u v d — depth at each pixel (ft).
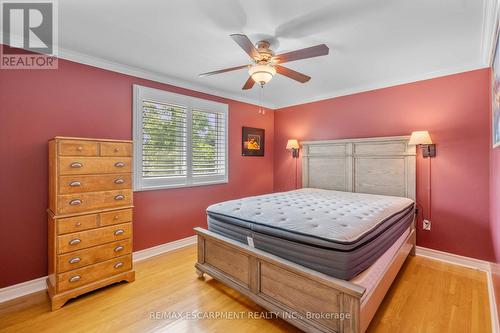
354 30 6.54
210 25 6.36
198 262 8.25
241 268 6.79
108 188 7.47
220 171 12.66
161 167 10.36
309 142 13.34
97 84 8.58
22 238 7.19
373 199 9.08
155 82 10.09
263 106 14.76
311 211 6.98
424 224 9.81
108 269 7.43
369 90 11.36
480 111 8.64
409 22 6.15
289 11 5.72
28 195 7.27
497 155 6.80
